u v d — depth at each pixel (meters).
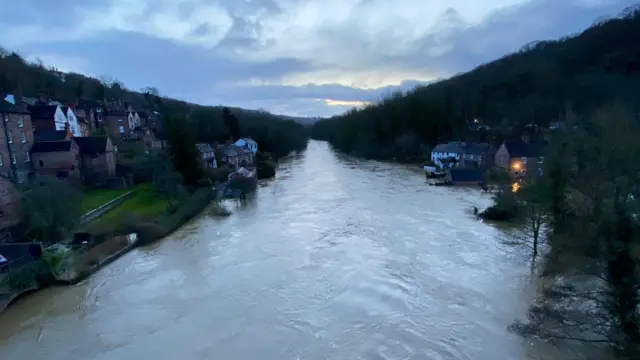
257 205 51.47
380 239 36.09
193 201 48.38
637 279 16.48
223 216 46.16
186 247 35.94
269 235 38.50
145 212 43.16
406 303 24.56
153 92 159.00
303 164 97.25
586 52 106.00
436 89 132.38
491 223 40.38
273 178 74.25
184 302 25.67
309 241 36.22
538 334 20.22
